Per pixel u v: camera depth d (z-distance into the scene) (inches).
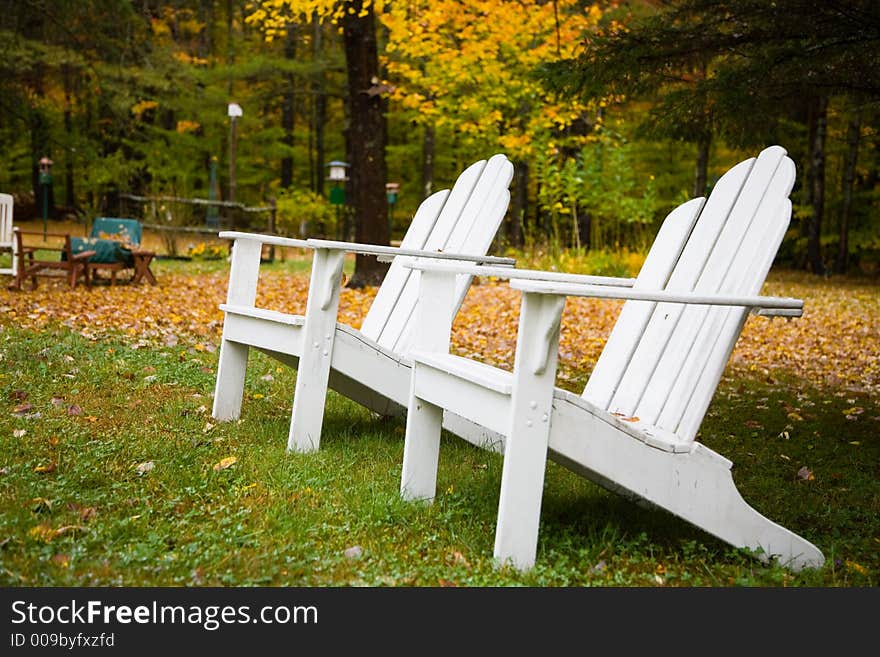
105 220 399.9
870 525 113.7
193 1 904.3
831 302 453.4
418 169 919.7
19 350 194.7
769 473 137.6
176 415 150.0
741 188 114.7
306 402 132.7
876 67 173.8
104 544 90.9
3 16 617.9
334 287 131.4
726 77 176.7
